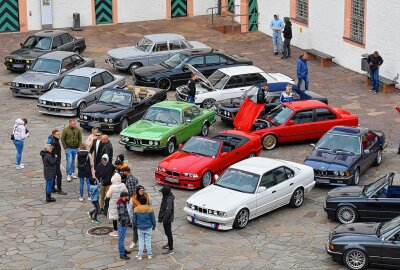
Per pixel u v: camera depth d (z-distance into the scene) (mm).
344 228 19594
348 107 31609
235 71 31781
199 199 21641
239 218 21406
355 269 18938
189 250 20125
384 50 34094
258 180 22094
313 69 36969
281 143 27938
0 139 28344
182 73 34094
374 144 25656
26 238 20875
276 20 39062
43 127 29594
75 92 31141
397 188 21531
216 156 24562
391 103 32062
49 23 43781
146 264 19328
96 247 20344
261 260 19547
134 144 26734
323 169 24109
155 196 23516
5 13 43188
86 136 28750
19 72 36875
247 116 27703
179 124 27484
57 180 23641
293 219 22266
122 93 29812
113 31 43594
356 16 36000
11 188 24219
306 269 19000
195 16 46531
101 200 22234
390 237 18672
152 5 45531
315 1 38469
